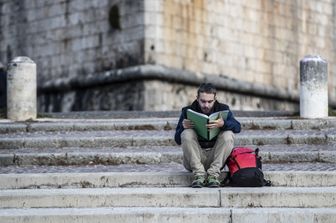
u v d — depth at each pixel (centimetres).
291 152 2344
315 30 5647
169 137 2539
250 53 5150
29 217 1812
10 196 1923
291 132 2642
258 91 5150
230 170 1986
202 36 4825
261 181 1958
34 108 3086
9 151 2502
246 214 1812
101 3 4809
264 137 2533
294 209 1848
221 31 4950
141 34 4588
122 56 4675
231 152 2000
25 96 3070
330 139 2525
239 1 5091
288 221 1808
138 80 4572
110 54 4741
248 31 5141
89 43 4862
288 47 5431
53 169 2309
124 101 4634
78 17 4934
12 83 3078
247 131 2672
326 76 2958
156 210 1845
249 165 1972
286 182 2012
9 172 2261
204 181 1978
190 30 4756
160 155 2369
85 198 1923
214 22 4909
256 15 5209
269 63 5288
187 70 4716
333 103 5712
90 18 4869
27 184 2042
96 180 2041
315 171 2052
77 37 4931
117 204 1920
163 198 1916
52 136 2620
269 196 1903
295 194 1902
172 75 4594
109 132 2692
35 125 2748
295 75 5484
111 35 4741
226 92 4947
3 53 5344
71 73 4950
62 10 5025
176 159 2364
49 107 5062
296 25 5497
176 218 1814
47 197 1925
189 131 2003
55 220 1811
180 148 2486
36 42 5166
